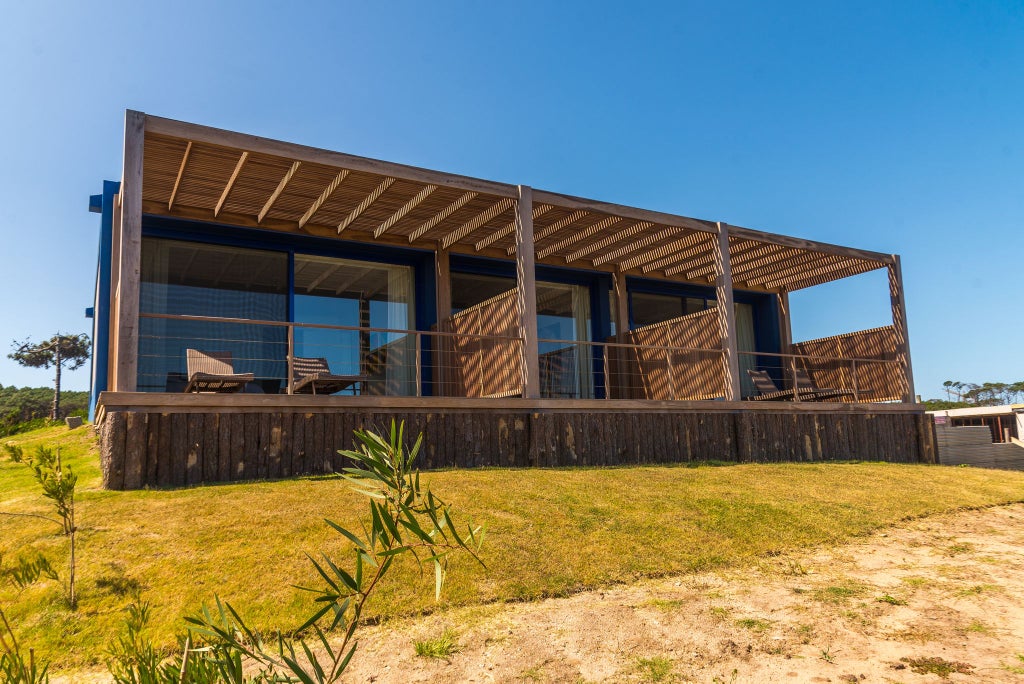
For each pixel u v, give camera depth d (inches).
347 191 343.6
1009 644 138.3
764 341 601.0
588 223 409.1
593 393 502.9
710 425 390.3
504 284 488.7
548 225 414.3
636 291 548.4
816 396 494.9
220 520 191.6
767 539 217.6
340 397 282.4
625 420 360.2
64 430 569.9
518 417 328.8
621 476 287.9
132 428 236.8
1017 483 360.2
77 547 167.6
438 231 418.3
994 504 301.7
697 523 224.7
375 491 50.0
